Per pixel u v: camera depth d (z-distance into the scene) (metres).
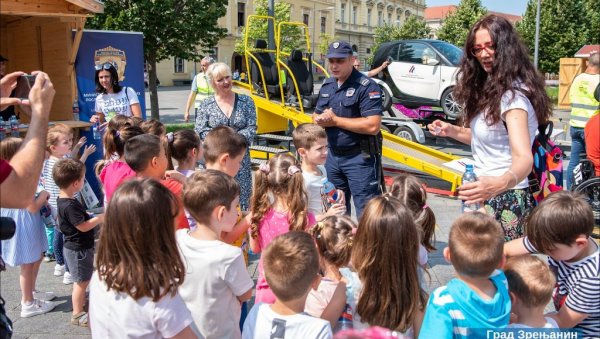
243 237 3.62
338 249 2.63
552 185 3.07
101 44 7.63
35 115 2.03
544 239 2.51
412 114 12.80
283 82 9.74
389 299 2.38
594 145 5.69
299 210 3.22
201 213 2.66
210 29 13.64
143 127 4.71
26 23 7.66
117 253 2.14
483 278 2.24
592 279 2.46
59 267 4.91
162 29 12.91
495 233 2.25
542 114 2.86
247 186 4.62
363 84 4.49
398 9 67.88
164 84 41.38
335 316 2.50
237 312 2.69
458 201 7.53
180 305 2.21
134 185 2.19
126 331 2.14
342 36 57.69
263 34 30.05
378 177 4.63
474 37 2.90
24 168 1.93
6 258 4.03
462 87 3.04
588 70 7.08
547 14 27.64
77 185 4.02
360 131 4.42
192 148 3.89
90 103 7.57
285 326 2.26
